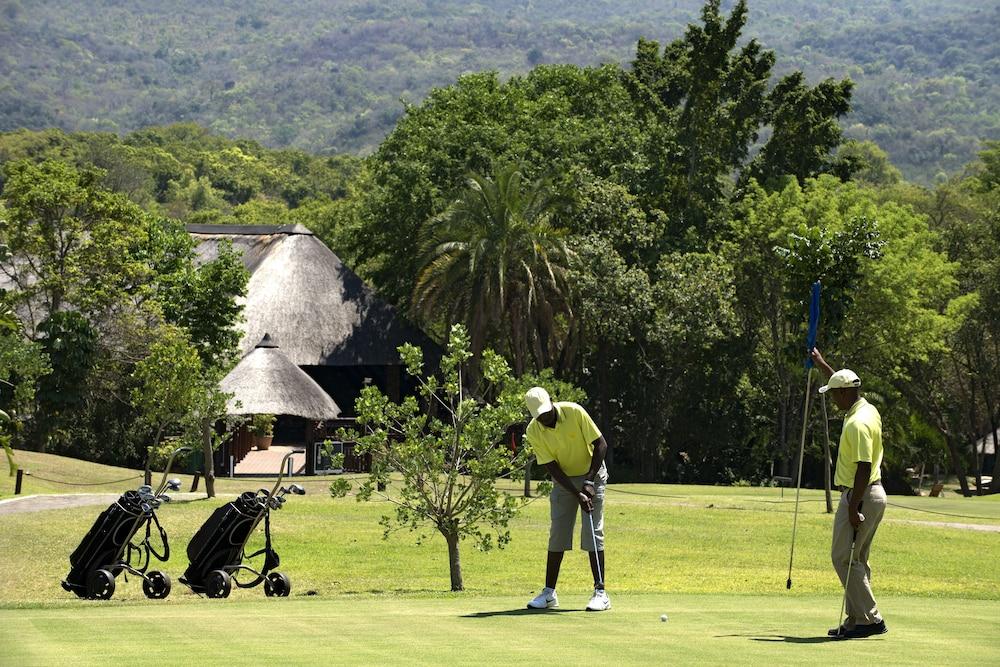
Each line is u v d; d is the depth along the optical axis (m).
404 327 102.81
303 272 103.19
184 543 41.72
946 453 116.00
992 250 108.25
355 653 12.85
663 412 100.38
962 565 39.56
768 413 105.69
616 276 92.06
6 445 57.88
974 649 13.91
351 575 35.44
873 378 95.75
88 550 25.08
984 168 153.12
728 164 117.19
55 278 85.00
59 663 11.90
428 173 100.19
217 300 93.31
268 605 19.25
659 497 66.94
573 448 18.70
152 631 14.73
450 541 30.59
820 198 97.94
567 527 18.94
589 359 104.31
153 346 58.75
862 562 15.87
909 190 142.00
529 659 12.48
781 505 61.03
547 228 89.94
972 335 104.94
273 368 84.75
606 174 107.00
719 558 41.00
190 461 81.94
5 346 59.72
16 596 30.16
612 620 16.56
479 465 29.84
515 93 110.94
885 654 13.32
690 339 91.88
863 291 89.94
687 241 105.50
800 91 115.94
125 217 88.88
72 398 83.31
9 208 87.75
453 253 88.38
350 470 84.50
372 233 105.38
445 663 12.12
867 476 15.81
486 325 88.25
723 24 113.25
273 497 25.48
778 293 98.25
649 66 124.56
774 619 17.05
